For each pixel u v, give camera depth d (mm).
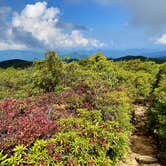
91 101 13211
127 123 13062
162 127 12312
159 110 13812
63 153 7359
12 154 7180
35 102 13195
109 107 12242
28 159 6699
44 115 10172
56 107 12156
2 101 11945
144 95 25375
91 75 21078
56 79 19438
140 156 10867
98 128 8930
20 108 11016
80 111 11023
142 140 13242
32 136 7832
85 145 7660
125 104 14055
